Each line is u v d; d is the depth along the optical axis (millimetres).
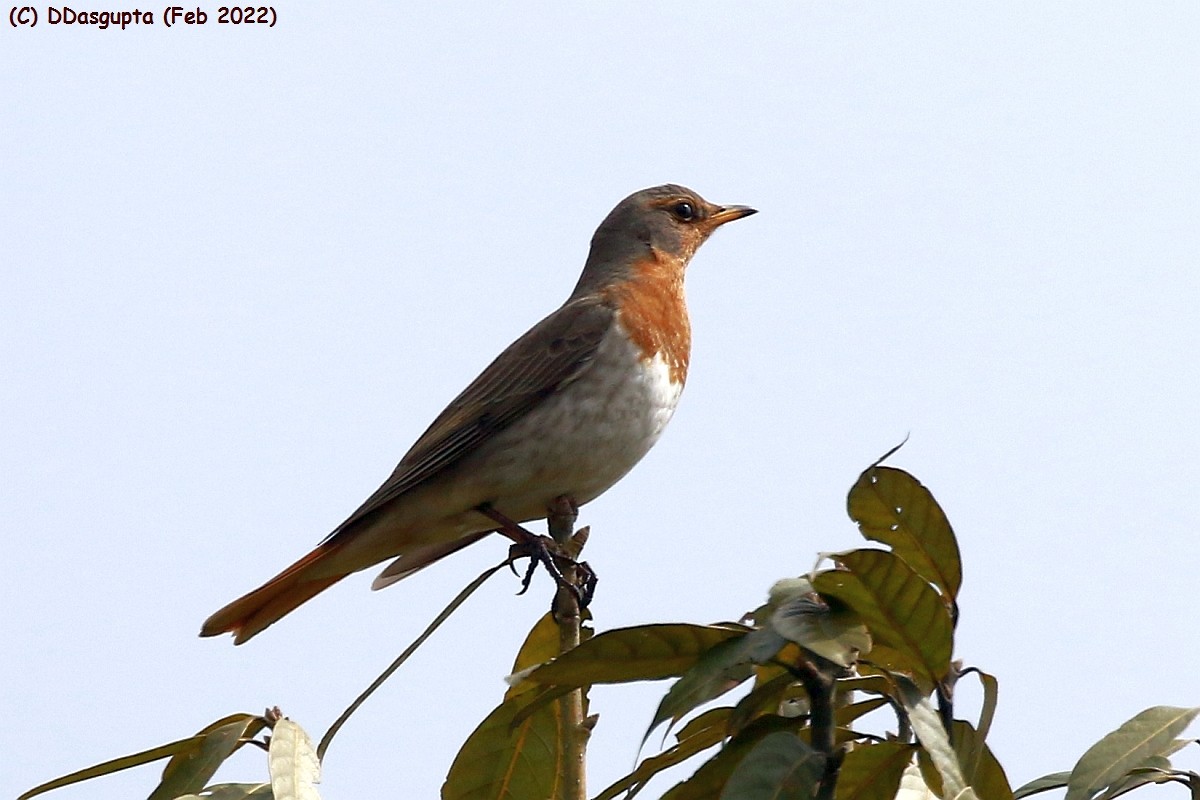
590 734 7961
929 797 6227
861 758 6113
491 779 8164
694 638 6246
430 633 8398
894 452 6125
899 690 6035
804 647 5719
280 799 6742
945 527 6340
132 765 7406
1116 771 6566
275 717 7402
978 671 6188
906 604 5992
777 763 5820
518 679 6332
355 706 8055
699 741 7191
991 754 6168
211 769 7215
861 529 6492
